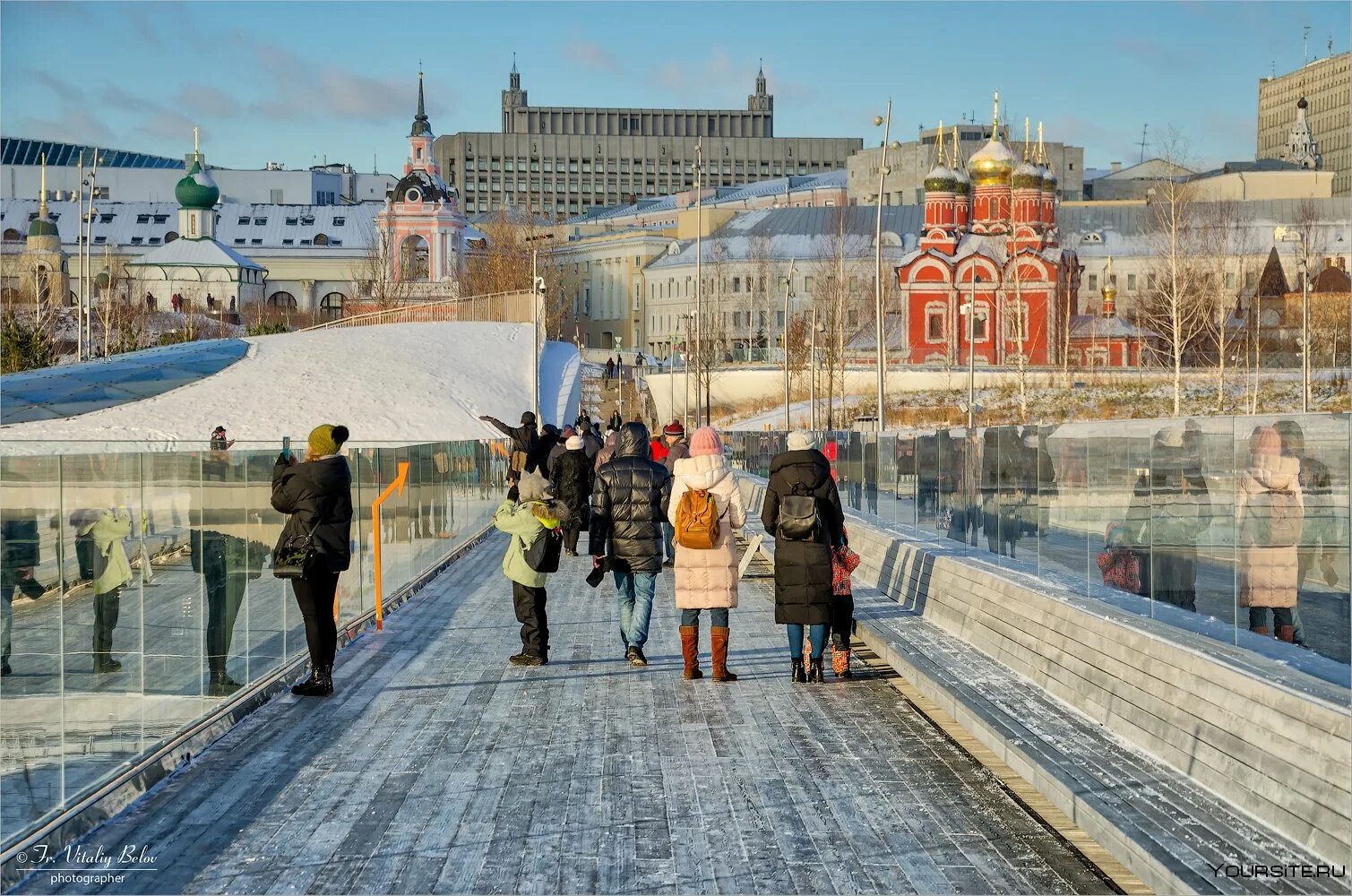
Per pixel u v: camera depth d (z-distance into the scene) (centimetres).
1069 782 880
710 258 16000
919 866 814
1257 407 8062
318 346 8056
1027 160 11175
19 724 835
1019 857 827
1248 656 889
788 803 955
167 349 7925
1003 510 1570
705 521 1403
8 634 824
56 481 895
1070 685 1145
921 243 11225
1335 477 780
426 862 835
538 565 1524
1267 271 11700
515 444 2998
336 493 1352
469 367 8050
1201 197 14075
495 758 1096
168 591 1103
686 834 887
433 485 2561
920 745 1126
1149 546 1074
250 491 1352
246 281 15938
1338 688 773
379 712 1279
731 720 1232
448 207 15175
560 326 17462
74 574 924
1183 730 907
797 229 16062
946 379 9500
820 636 1415
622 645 1689
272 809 952
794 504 1386
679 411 10838
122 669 1003
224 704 1246
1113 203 14712
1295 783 754
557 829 902
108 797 941
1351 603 755
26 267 15050
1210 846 740
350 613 1752
